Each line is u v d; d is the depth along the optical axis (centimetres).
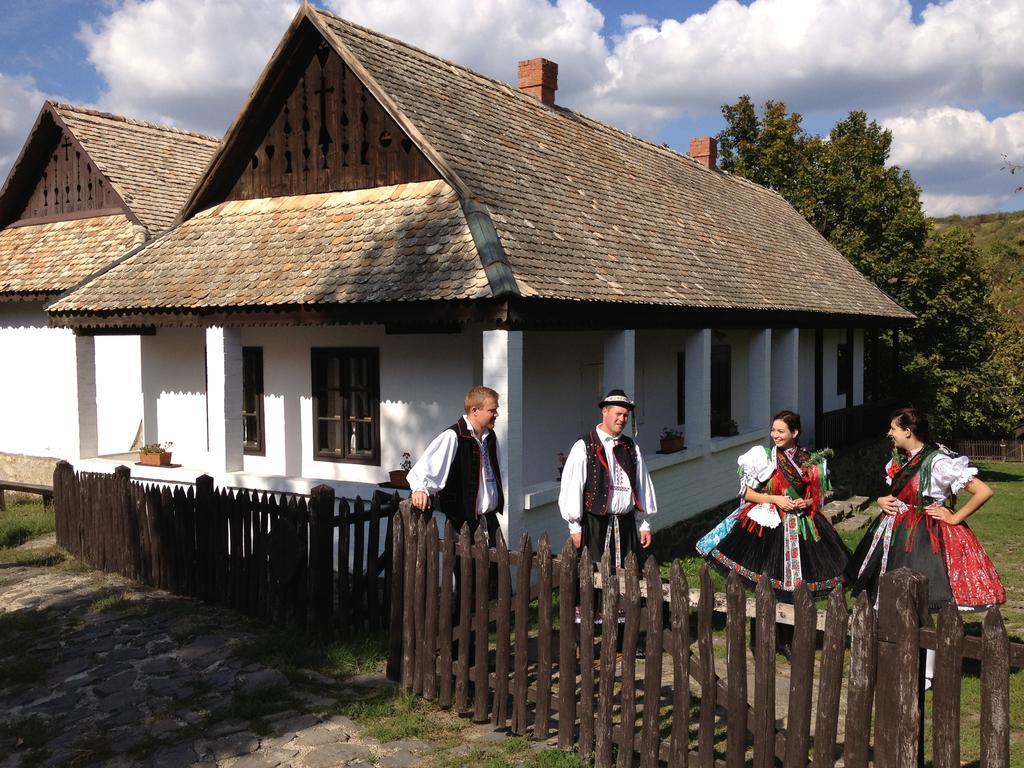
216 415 988
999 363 2977
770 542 620
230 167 1136
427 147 932
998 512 1569
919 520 560
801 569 609
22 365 1477
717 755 461
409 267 834
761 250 1573
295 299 868
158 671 614
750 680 589
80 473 932
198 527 777
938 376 2752
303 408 1087
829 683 375
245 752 493
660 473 1101
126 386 1364
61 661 640
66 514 962
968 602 539
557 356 1123
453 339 962
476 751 486
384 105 973
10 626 718
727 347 1534
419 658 562
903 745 355
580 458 595
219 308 936
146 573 841
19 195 1623
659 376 1356
